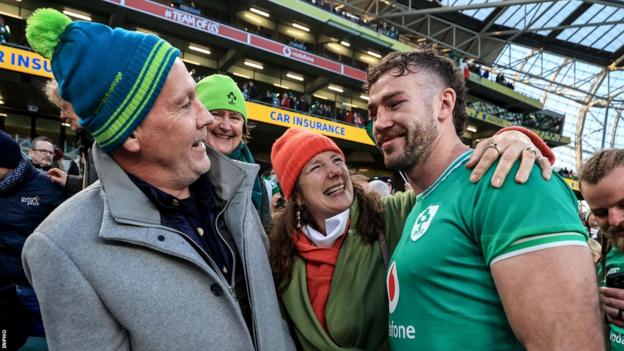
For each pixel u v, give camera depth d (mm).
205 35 17391
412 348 1087
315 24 21547
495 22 30500
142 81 1011
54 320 946
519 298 903
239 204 1296
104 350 967
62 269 940
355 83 22672
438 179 1171
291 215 1577
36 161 3576
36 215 2256
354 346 1396
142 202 1062
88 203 1058
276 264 1521
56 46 1033
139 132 1058
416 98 1158
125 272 982
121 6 14984
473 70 28344
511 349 992
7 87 14031
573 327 840
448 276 1031
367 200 1584
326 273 1478
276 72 22047
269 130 19250
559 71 37344
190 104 1108
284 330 1402
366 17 26906
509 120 30594
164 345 981
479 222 1005
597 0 24016
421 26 30297
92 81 996
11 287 1439
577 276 862
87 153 1962
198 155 1147
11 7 15016
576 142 41719
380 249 1494
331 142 1580
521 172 971
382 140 1218
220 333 1054
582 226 938
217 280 1084
